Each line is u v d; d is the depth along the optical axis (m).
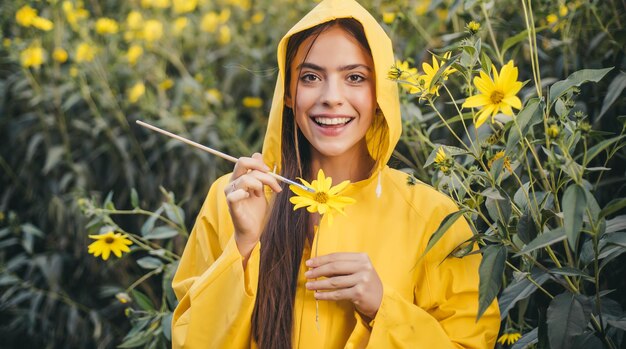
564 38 2.23
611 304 1.54
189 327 1.52
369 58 1.54
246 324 1.49
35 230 3.26
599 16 2.18
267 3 4.06
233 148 3.45
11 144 3.67
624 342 1.77
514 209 1.56
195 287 1.53
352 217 1.57
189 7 4.04
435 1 2.51
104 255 2.17
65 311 3.45
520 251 1.34
